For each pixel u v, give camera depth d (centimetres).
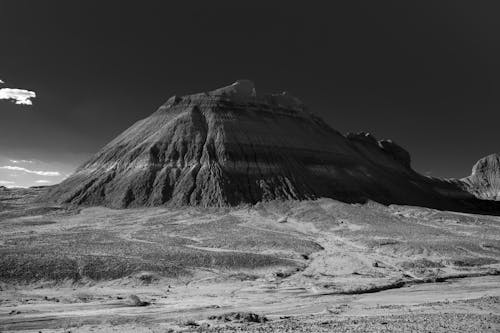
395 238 8906
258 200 13112
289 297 4450
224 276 5606
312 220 11031
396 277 5841
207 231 9419
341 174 16012
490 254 7756
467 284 5516
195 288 4959
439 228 10750
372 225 10425
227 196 12875
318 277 5753
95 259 5516
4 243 6956
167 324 3028
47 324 3117
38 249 6153
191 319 3250
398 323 2756
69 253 5984
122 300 4197
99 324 3109
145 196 13000
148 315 3484
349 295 4638
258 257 6538
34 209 12081
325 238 9162
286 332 2516
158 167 14262
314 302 4181
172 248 6969
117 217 11294
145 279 5162
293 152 16200
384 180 17338
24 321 3203
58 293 4503
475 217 13038
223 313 3491
